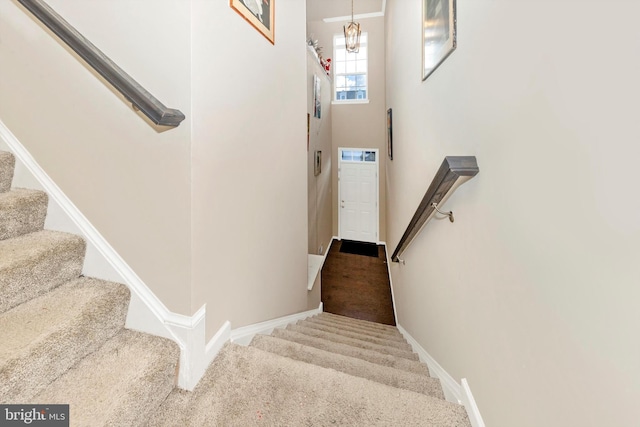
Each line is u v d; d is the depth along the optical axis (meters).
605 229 0.55
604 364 0.56
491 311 1.05
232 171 1.35
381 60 6.22
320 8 6.21
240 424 1.00
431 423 1.08
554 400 0.71
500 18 0.98
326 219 6.25
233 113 1.32
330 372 1.25
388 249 5.44
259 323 1.76
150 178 1.07
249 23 1.43
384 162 6.42
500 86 0.98
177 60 0.98
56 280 1.12
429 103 2.00
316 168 5.09
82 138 1.14
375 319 3.89
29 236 1.17
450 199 1.51
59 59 1.11
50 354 0.87
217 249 1.26
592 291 0.59
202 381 1.17
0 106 1.25
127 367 0.98
